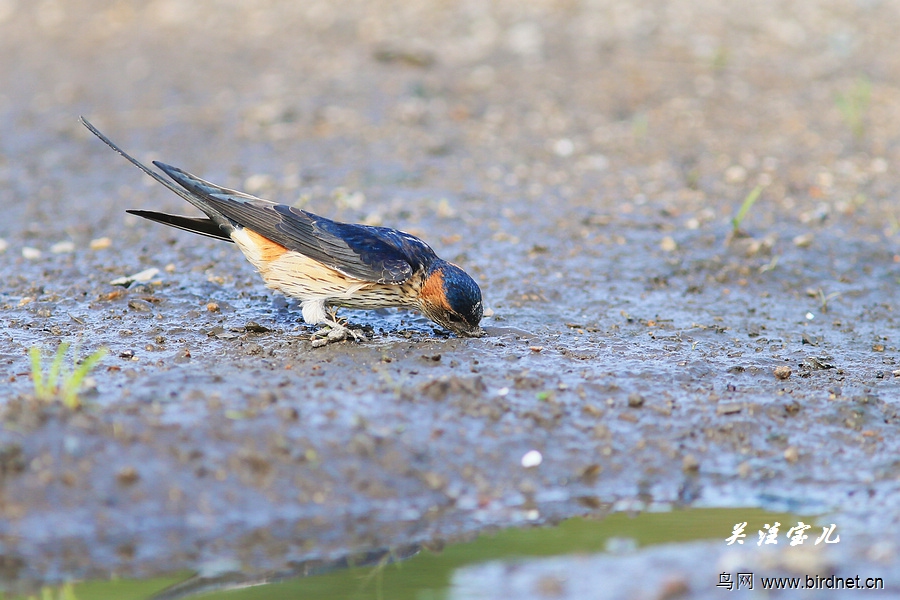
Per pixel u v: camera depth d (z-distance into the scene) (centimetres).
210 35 2969
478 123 2241
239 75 2609
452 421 946
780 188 1841
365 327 1215
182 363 1055
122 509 809
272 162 2033
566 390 1025
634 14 3014
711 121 2264
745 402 1016
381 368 1055
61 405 888
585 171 1956
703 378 1084
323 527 824
